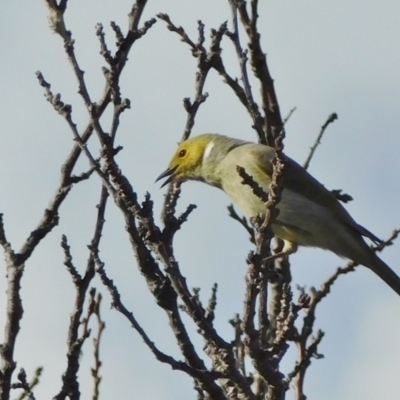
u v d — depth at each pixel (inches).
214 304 414.9
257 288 310.8
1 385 320.5
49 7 325.4
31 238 346.3
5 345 325.7
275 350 319.6
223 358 323.0
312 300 430.6
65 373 330.0
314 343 395.2
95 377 354.9
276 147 304.8
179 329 327.9
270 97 483.8
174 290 326.3
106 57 326.3
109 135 306.0
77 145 355.3
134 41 338.3
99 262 322.3
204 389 323.6
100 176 313.6
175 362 322.7
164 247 317.1
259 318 358.3
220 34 406.9
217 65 461.4
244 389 324.2
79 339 332.8
